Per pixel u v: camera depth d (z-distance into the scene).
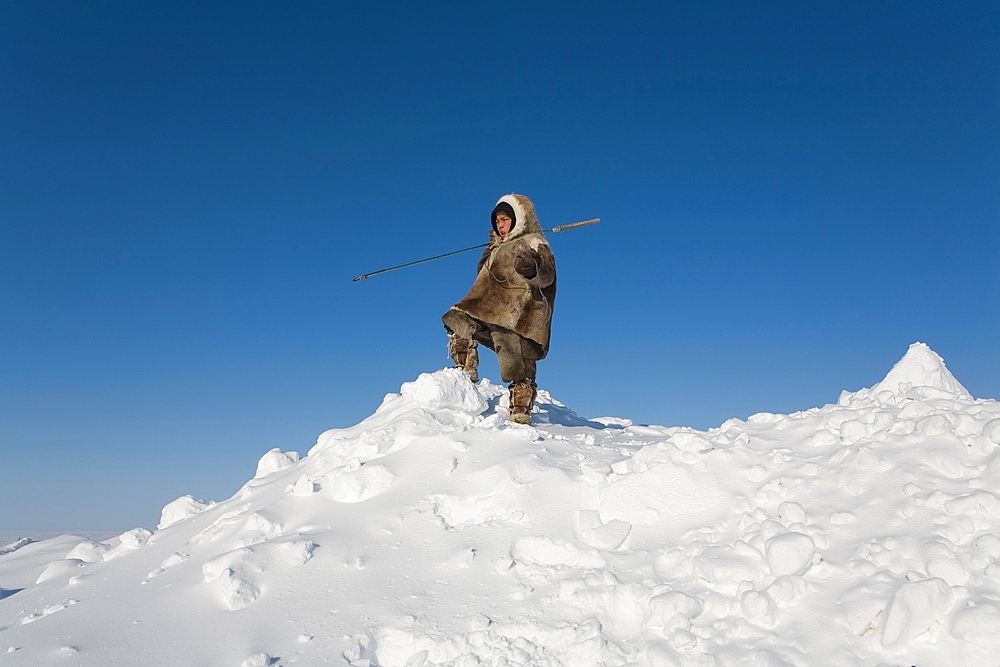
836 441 5.10
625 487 4.97
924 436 4.64
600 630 3.94
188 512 7.70
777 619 3.65
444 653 4.00
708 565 4.04
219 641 4.31
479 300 7.09
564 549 4.67
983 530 3.82
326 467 6.48
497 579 4.57
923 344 6.39
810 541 3.89
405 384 7.71
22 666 4.34
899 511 4.09
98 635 4.57
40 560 7.41
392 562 4.91
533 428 6.57
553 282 7.11
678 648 3.65
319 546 5.10
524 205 7.11
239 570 4.83
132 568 5.88
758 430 5.82
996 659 3.18
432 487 5.68
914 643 3.39
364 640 4.18
